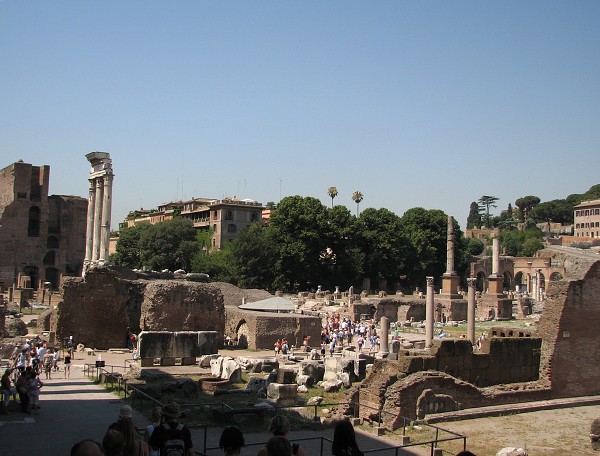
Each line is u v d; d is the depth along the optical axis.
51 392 32.06
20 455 20.25
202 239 157.88
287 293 120.12
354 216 137.75
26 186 124.25
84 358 47.62
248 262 117.81
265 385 35.22
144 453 12.14
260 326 58.62
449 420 29.86
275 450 10.34
